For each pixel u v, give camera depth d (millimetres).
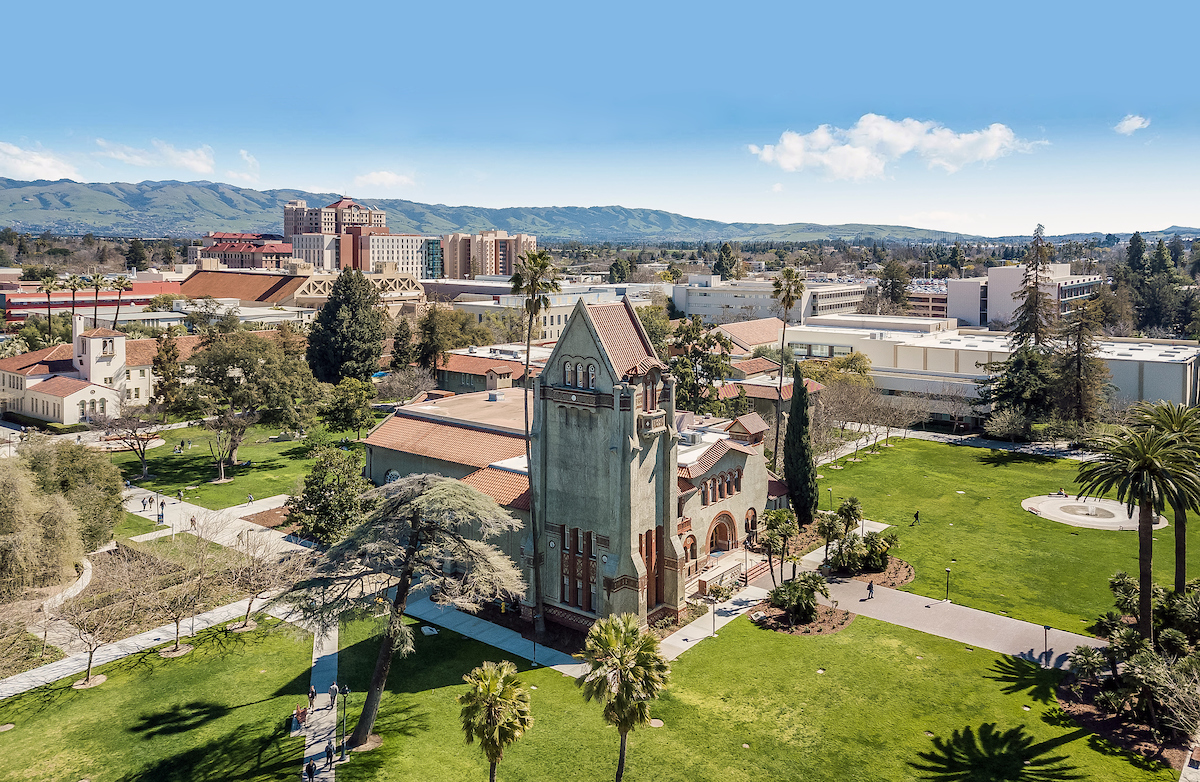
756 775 41938
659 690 37812
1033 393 117562
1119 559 72188
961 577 68375
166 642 56906
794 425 81312
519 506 61719
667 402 59062
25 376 123625
